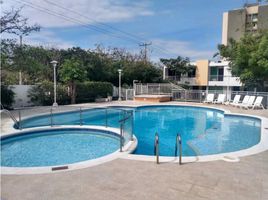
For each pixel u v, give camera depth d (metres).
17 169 5.32
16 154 8.32
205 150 8.80
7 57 20.36
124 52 44.47
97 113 15.51
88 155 8.21
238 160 5.97
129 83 34.62
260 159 6.07
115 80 33.53
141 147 9.24
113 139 10.16
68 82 21.28
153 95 26.77
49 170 5.24
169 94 27.47
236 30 41.91
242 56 21.55
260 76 21.83
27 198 3.95
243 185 4.49
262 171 5.22
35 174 5.01
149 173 5.06
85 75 22.33
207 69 36.78
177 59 39.06
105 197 3.99
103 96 26.31
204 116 17.22
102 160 5.92
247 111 17.20
